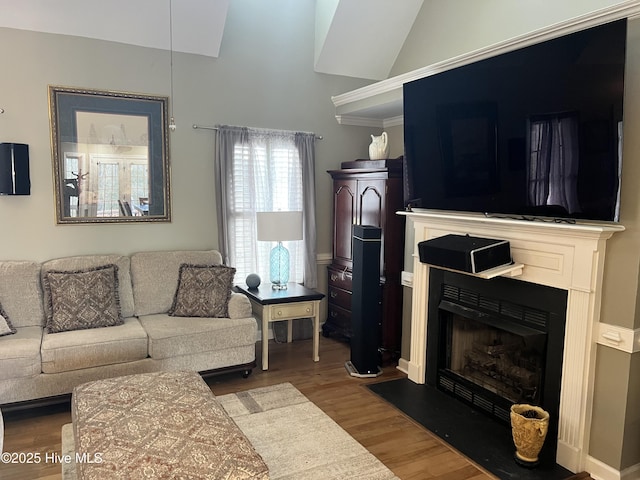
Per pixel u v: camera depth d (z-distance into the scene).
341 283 4.73
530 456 2.62
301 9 4.63
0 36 3.56
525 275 2.84
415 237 3.71
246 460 1.85
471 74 2.97
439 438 2.93
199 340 3.53
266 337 3.96
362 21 4.45
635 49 2.29
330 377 3.86
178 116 4.20
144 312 3.91
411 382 3.78
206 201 4.39
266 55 4.54
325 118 4.89
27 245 3.77
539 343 2.78
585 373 2.52
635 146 2.32
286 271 4.41
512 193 2.81
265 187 4.57
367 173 4.29
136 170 4.08
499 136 2.85
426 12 4.45
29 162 3.70
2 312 3.40
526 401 2.96
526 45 2.72
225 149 4.34
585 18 2.37
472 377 3.44
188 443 1.93
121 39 3.91
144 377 2.60
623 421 2.43
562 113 2.46
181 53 4.16
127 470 1.75
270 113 4.61
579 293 2.52
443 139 3.27
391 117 5.00
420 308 3.71
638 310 2.37
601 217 2.34
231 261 4.45
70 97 3.79
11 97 3.63
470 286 3.28
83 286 3.55
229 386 3.65
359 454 2.73
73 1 3.55
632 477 2.51
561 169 2.50
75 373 3.17
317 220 4.95
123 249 4.10
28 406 3.08
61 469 2.56
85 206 3.92
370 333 3.85
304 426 3.04
